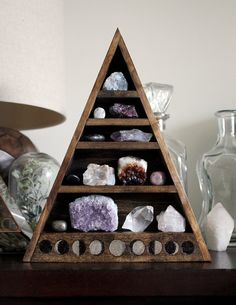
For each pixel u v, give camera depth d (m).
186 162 1.35
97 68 1.49
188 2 1.50
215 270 0.85
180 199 0.95
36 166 1.13
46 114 1.34
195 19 1.49
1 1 1.10
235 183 1.27
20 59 1.12
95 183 0.95
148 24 1.50
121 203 1.00
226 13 1.49
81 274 0.85
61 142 1.47
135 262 0.93
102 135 0.99
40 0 1.17
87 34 1.50
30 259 0.94
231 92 1.48
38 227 0.94
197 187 1.45
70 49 1.49
